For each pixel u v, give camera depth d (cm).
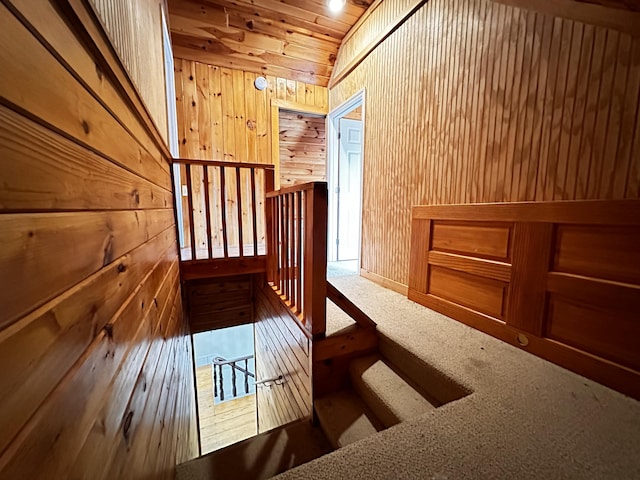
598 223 118
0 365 31
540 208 138
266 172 264
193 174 326
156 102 167
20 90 38
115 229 73
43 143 43
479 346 154
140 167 108
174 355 167
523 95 146
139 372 86
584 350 125
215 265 254
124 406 71
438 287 202
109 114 74
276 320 237
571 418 103
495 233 161
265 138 349
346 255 409
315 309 157
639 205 107
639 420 101
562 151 131
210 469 139
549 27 133
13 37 36
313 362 160
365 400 157
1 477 30
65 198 48
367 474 86
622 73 111
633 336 111
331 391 168
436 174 204
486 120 166
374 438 99
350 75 313
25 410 35
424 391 144
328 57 336
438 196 203
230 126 333
